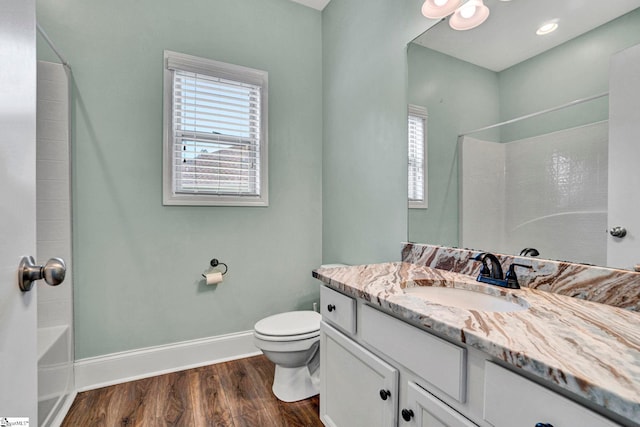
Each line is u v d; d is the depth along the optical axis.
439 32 1.51
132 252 1.99
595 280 0.95
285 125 2.47
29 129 0.61
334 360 1.36
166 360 2.07
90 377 1.87
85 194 1.87
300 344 1.67
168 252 2.08
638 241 0.88
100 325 1.91
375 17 1.93
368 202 2.01
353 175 2.16
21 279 0.57
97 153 1.89
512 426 0.64
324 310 1.44
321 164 2.62
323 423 1.47
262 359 2.25
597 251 0.96
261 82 2.36
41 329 1.70
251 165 2.36
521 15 1.19
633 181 0.90
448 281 1.25
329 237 2.49
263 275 2.39
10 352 0.53
